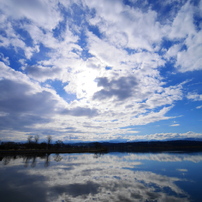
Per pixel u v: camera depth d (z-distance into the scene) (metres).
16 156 61.25
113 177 23.36
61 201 13.86
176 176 23.95
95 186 18.47
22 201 13.91
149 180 21.44
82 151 99.62
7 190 17.09
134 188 17.61
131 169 30.38
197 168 31.00
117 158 53.72
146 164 37.41
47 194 15.71
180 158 50.88
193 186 18.33
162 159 48.44
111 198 14.52
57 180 21.56
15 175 24.95
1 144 108.88
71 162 42.00
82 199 14.27
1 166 34.47
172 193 15.85
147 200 14.00
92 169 30.45
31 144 116.75
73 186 18.53
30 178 22.78
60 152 90.50
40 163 39.66
